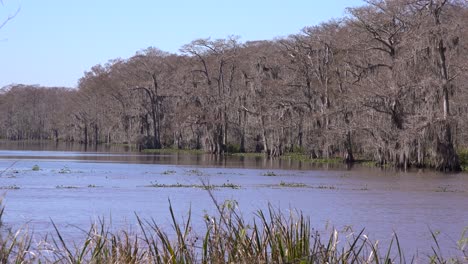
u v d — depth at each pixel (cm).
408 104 5788
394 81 5778
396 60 5769
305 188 3719
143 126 11269
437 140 5328
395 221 2427
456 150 5750
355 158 7094
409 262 1639
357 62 6756
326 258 997
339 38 7162
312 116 7181
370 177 4650
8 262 1044
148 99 11206
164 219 2334
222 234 1046
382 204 2959
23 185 3803
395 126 5856
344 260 1020
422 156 5559
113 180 4253
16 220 2330
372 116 6078
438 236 2098
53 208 2706
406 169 5519
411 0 5744
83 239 1883
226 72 10075
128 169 5450
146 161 6862
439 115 5306
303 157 7456
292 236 1036
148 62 11288
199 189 3584
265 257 980
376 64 6288
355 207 2830
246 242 1012
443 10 5588
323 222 2356
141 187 3719
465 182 4238
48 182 4050
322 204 2914
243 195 3266
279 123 7694
